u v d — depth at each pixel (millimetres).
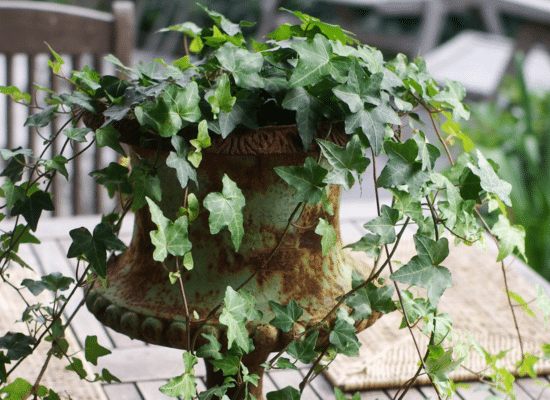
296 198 793
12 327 1375
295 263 895
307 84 783
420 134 825
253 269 884
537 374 1332
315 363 880
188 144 810
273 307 844
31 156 824
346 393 1254
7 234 948
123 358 1337
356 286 870
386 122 806
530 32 4043
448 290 1623
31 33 2049
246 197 865
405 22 6863
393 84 843
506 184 877
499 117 3420
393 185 799
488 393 1276
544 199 2602
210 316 831
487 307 1553
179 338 853
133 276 924
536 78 5230
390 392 1265
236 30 971
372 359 1322
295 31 880
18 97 914
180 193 877
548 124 3158
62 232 1805
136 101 805
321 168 793
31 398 999
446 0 4730
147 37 6918
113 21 2119
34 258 1658
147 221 909
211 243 882
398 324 1479
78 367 916
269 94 888
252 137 807
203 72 873
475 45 4922
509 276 1701
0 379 879
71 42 2094
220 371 966
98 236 807
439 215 866
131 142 826
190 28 1000
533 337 1435
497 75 4316
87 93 912
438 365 859
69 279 925
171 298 880
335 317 880
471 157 902
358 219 1964
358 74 793
